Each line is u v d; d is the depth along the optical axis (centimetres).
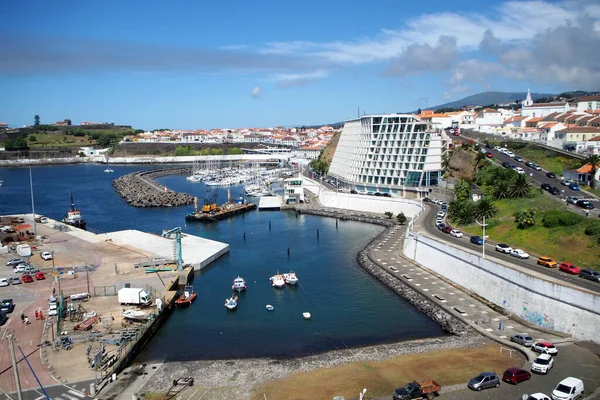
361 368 7850
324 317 10500
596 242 10575
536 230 12456
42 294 11194
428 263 13312
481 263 10812
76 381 7375
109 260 14250
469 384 6750
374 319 10269
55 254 14912
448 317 9875
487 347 8338
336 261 14925
